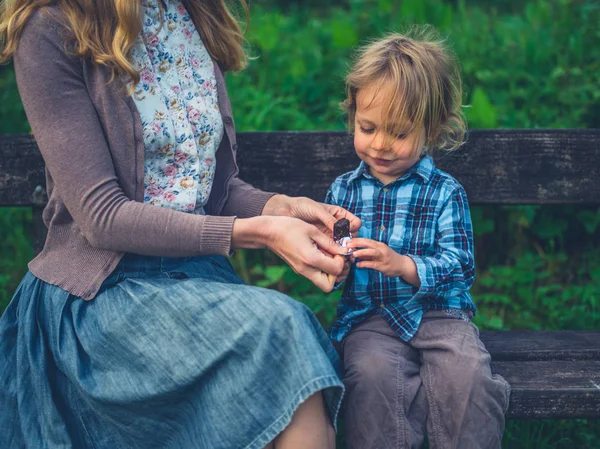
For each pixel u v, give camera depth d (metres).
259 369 1.68
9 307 2.02
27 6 1.83
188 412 1.81
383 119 2.03
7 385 1.94
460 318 2.13
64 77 1.83
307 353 1.65
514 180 2.57
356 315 2.17
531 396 2.00
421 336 2.08
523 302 3.22
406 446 1.93
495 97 3.77
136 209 1.82
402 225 2.15
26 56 1.81
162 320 1.78
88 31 1.82
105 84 1.85
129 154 1.88
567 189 2.57
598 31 4.05
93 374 1.86
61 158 1.81
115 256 1.89
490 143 2.55
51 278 1.92
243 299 1.74
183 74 2.01
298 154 2.59
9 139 2.50
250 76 4.14
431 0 4.34
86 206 1.82
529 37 4.16
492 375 2.04
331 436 1.76
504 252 3.46
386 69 2.05
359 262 1.97
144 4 1.95
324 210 2.13
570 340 2.35
